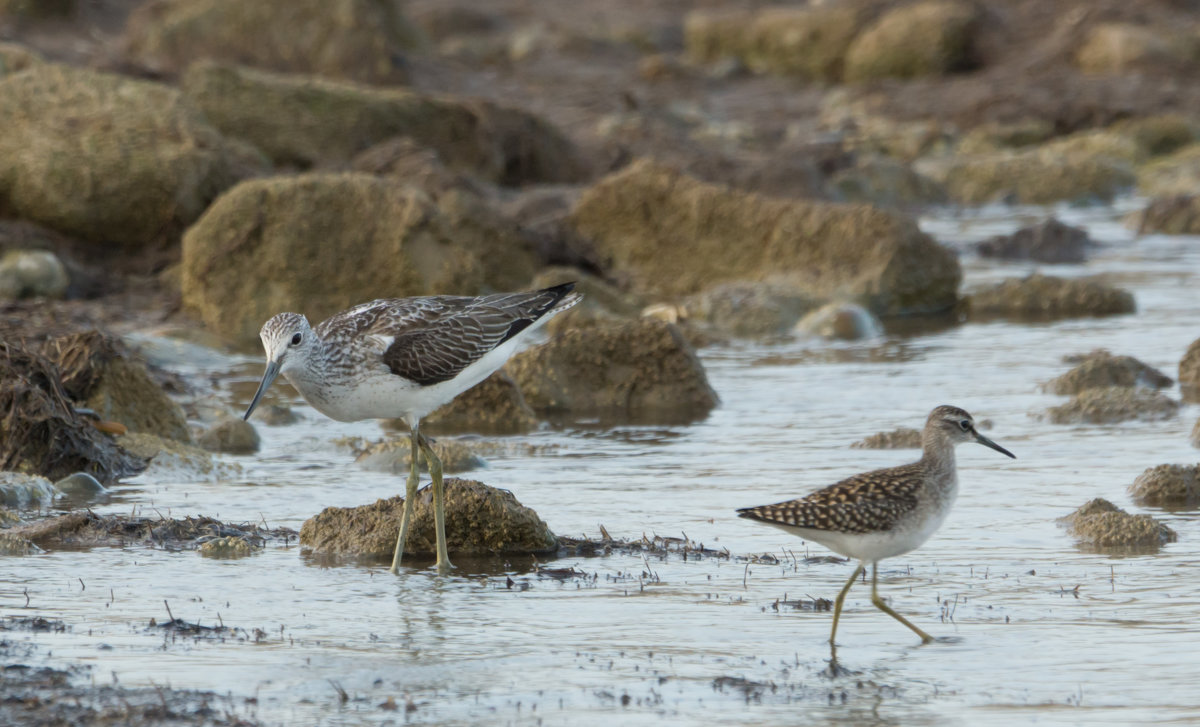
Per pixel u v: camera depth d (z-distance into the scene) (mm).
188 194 22891
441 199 23219
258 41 37281
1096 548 10758
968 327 21781
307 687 7961
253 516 11812
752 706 7730
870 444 14398
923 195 34719
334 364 10781
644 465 13727
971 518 11664
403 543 10477
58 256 21922
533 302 11852
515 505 10914
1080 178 35375
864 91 45969
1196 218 30250
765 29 51125
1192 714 7562
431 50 45438
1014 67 46469
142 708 7555
